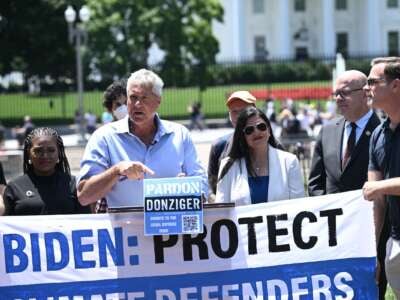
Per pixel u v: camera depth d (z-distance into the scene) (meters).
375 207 6.30
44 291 5.57
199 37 47.16
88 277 5.60
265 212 5.78
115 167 5.52
